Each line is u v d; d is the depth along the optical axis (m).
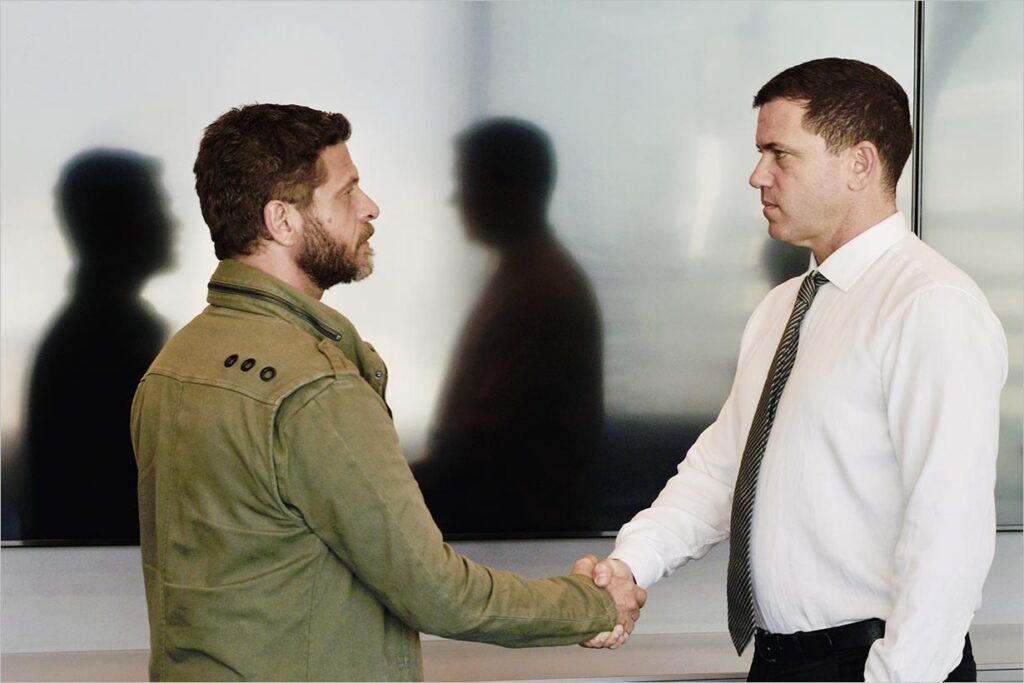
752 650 2.77
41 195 2.57
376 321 2.67
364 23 2.64
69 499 2.62
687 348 2.76
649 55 2.71
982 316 1.59
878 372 1.65
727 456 2.09
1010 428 2.85
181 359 1.55
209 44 2.61
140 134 2.60
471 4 2.67
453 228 2.68
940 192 2.80
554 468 2.73
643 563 2.03
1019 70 2.81
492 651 2.73
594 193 2.72
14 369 2.59
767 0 2.74
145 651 2.70
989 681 2.63
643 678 2.64
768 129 1.80
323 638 1.49
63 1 2.57
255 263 1.58
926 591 1.52
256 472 1.44
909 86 2.78
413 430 2.69
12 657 2.63
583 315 2.73
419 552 1.47
